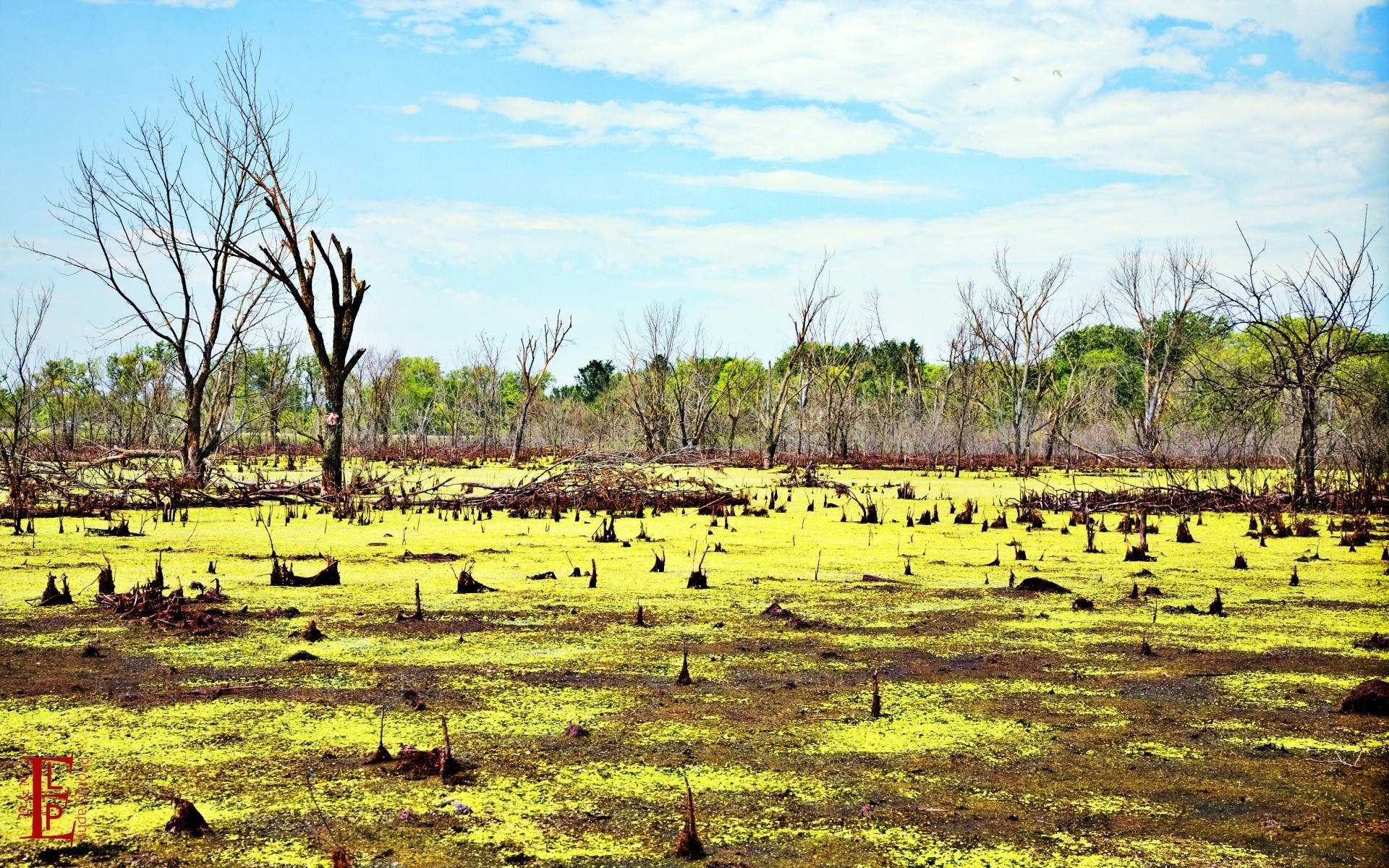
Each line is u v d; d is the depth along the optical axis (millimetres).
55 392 36125
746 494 27031
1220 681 8180
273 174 25156
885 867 4910
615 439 56344
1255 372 30000
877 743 6676
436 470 40062
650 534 18562
